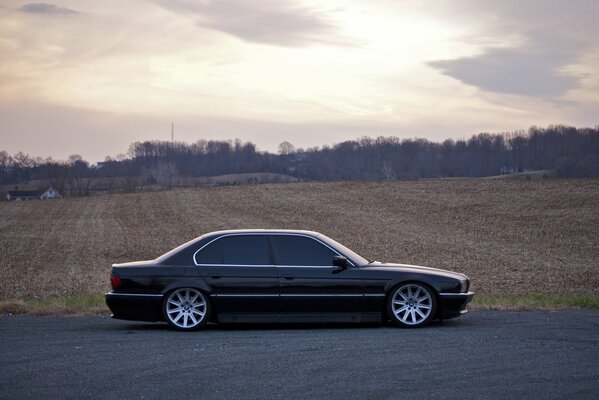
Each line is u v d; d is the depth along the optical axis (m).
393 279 10.51
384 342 9.02
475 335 9.51
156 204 58.22
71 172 99.38
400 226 40.34
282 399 6.29
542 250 30.75
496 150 94.06
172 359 8.07
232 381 6.97
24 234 42.03
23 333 10.02
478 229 38.22
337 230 39.34
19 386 6.86
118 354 8.39
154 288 10.51
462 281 10.66
